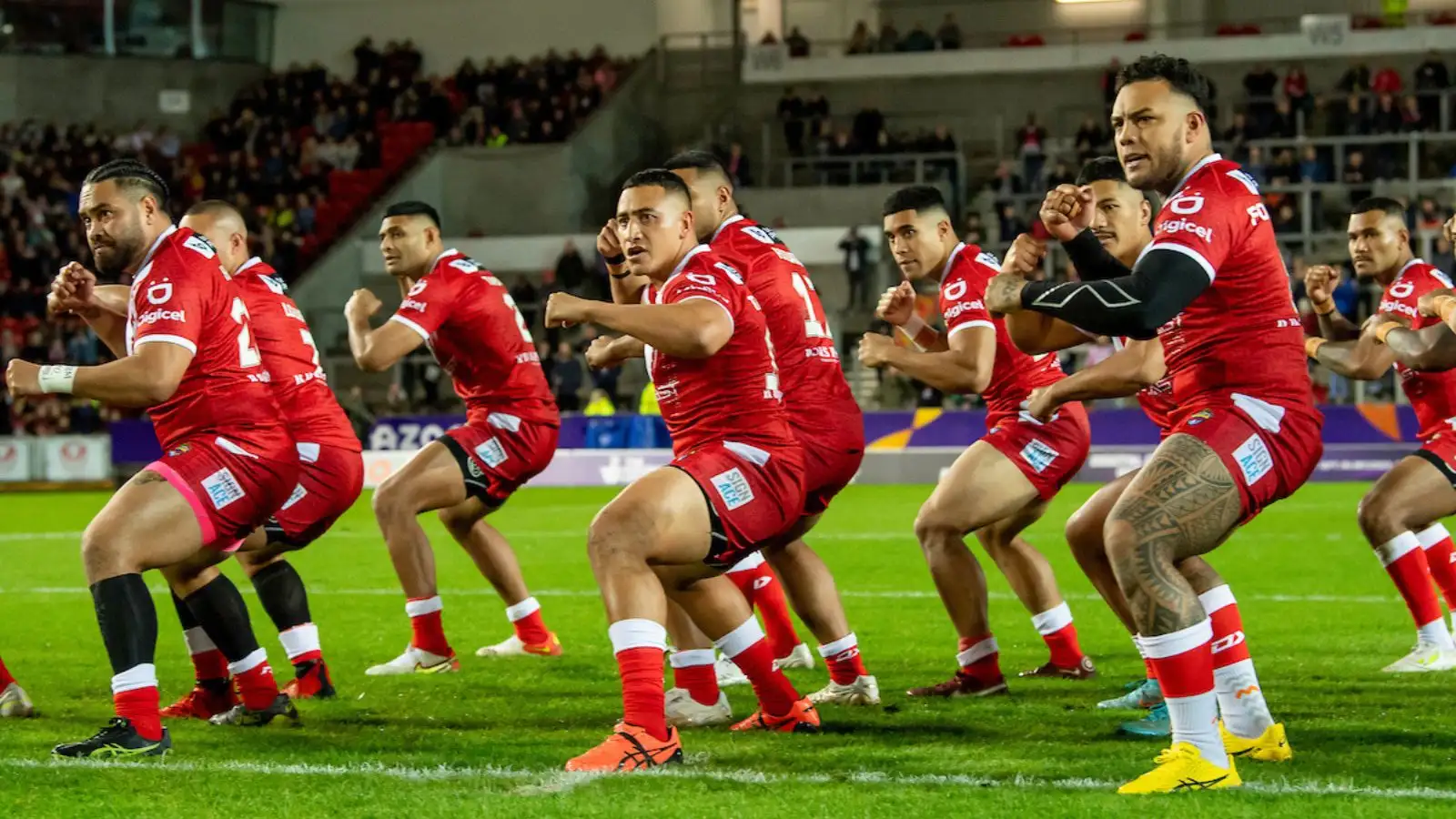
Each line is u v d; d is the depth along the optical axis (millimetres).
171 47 44938
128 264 7027
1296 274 31219
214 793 6008
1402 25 39969
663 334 6348
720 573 6934
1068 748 6926
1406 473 9297
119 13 44156
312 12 47312
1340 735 7148
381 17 47188
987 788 5969
